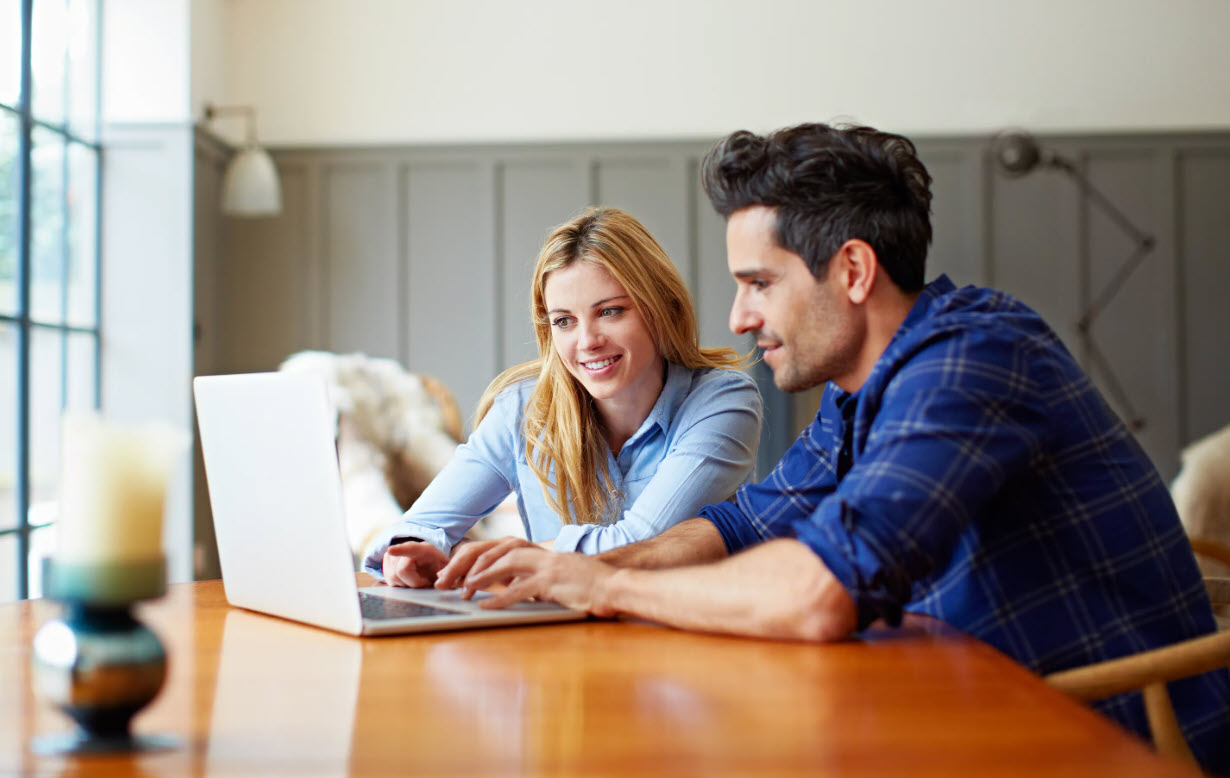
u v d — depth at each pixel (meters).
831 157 1.28
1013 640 1.24
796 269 1.31
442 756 0.71
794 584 1.10
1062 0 5.71
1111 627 1.23
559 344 1.82
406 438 4.03
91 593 0.69
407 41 5.75
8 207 4.08
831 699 0.86
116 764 0.69
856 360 1.34
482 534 3.85
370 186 5.76
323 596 1.20
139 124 5.00
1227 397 5.70
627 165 5.75
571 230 1.81
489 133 5.76
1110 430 1.28
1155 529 1.28
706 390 1.84
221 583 1.67
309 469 1.18
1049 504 1.24
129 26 5.03
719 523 1.53
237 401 1.29
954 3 5.72
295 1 5.73
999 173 5.73
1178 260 5.70
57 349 4.55
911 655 1.03
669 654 1.05
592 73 5.75
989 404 1.17
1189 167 5.71
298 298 5.72
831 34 5.74
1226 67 5.69
